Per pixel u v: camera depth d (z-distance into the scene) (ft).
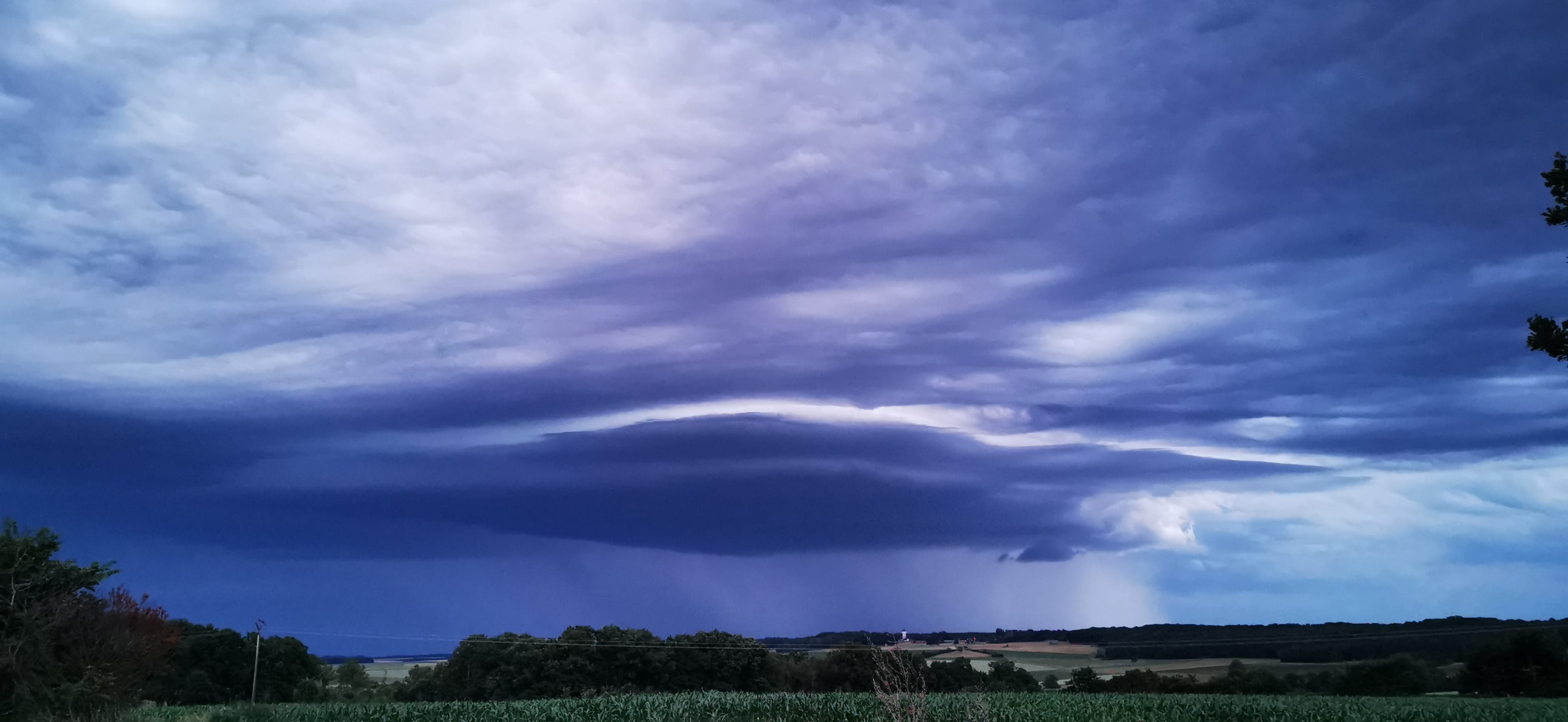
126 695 89.40
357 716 93.30
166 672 108.58
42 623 81.46
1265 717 92.63
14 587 80.48
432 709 96.73
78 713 82.02
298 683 219.41
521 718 92.38
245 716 92.32
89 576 87.10
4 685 79.10
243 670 205.87
